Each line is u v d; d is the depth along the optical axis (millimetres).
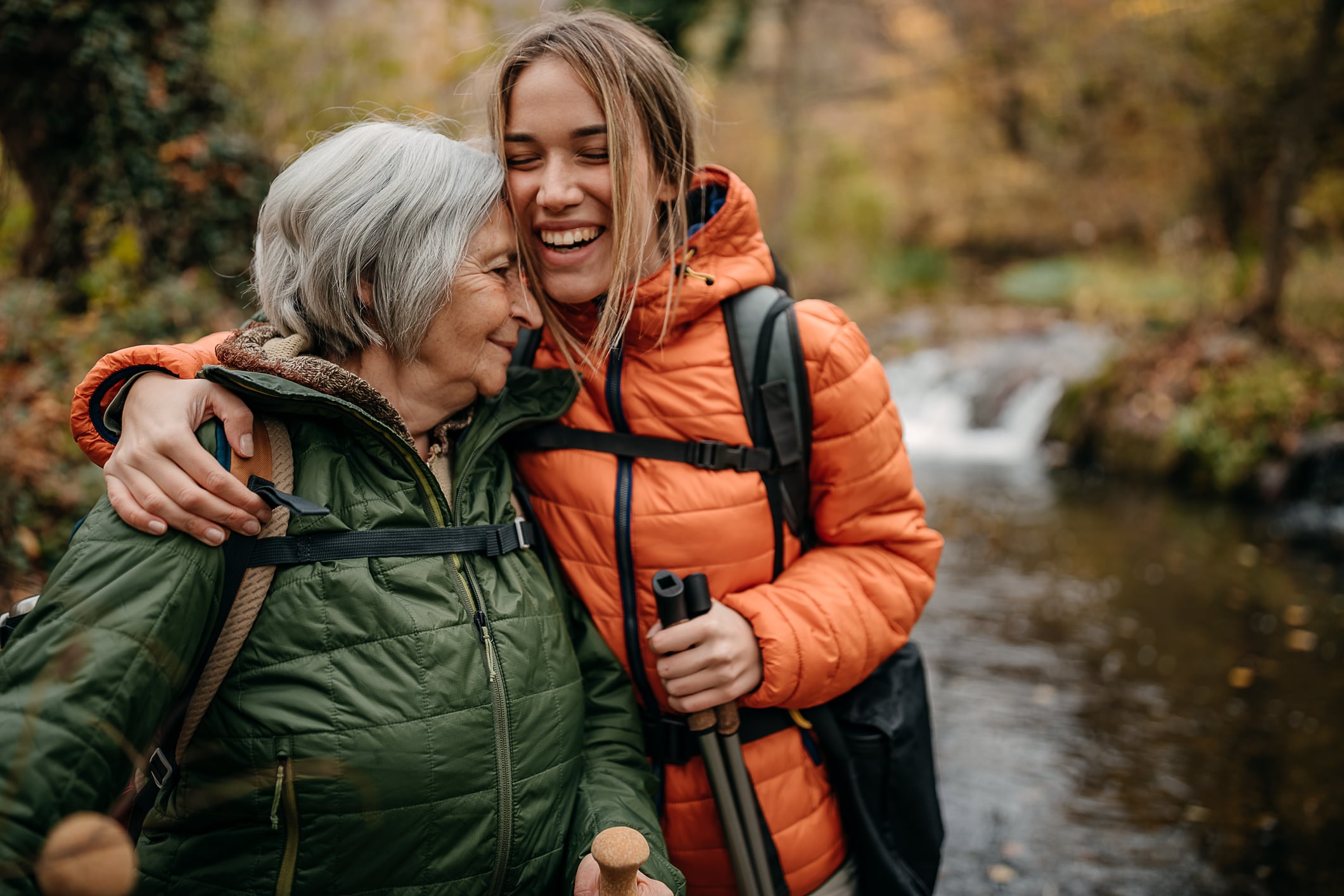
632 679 1333
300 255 1076
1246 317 8156
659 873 1122
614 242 1213
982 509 7047
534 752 1095
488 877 1060
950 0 13031
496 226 1127
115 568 926
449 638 1044
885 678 1430
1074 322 13219
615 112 1188
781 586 1313
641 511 1271
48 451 3504
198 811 1020
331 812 988
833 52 17062
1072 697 3895
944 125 18547
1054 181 17219
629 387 1307
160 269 5078
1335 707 3766
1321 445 6637
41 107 4957
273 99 6055
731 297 1328
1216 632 4574
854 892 1431
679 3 9328
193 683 992
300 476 1033
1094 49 10672
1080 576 5453
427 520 1086
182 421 951
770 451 1303
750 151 16422
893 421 1373
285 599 999
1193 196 11312
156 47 5148
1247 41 9031
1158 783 3223
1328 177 9812
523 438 1330
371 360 1120
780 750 1332
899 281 17359
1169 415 7828
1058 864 2756
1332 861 2764
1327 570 5465
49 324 4344
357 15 6191
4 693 892
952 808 3070
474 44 5246
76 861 746
